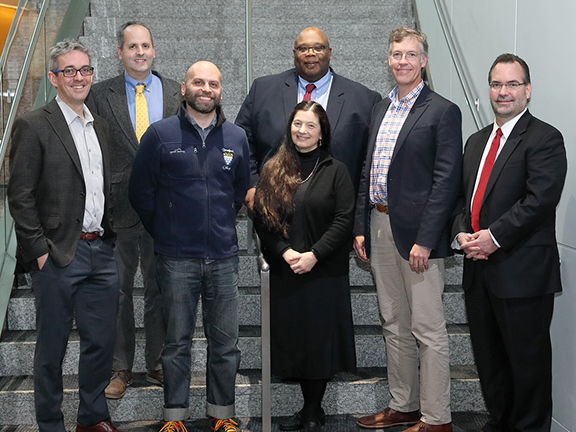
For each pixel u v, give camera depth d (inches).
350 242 121.3
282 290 118.3
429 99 118.6
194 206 113.2
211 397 120.6
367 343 138.8
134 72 131.3
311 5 225.5
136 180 114.5
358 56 208.8
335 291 118.3
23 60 147.6
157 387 128.0
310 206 116.4
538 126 108.9
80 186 109.5
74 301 113.2
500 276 109.7
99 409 115.6
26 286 148.1
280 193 116.3
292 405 130.2
